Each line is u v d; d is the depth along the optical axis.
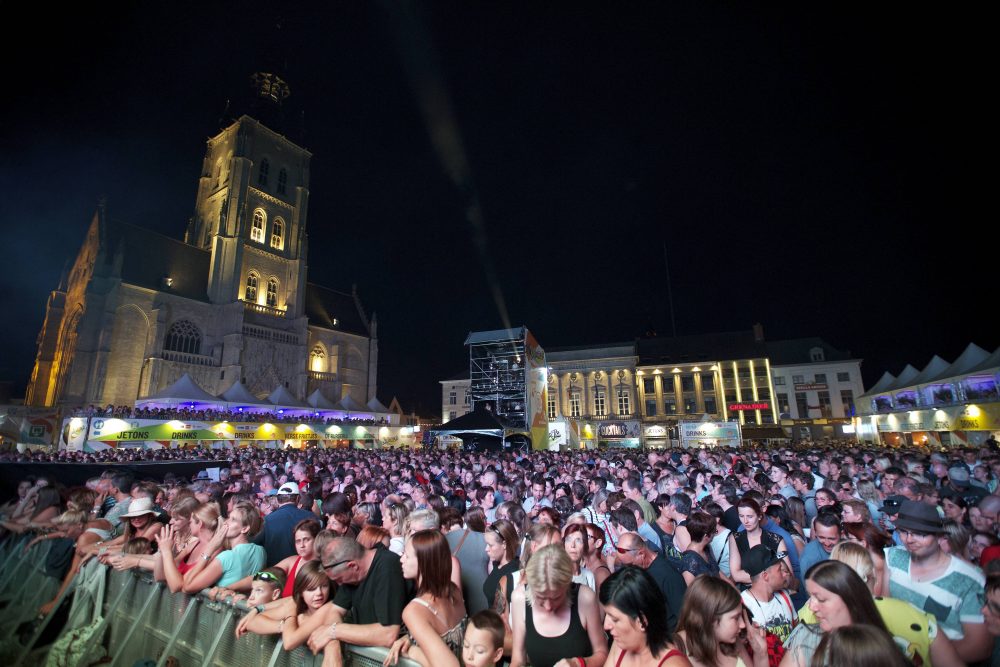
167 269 52.75
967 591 3.68
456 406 72.75
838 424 63.25
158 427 30.81
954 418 30.59
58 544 6.68
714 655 2.93
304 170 66.50
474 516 5.85
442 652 3.08
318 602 3.83
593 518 7.12
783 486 9.62
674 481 8.16
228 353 52.03
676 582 4.40
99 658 5.20
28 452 22.06
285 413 41.69
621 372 69.62
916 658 3.20
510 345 37.91
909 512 4.02
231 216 57.09
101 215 50.09
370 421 49.16
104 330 44.44
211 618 4.41
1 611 6.48
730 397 67.44
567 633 3.27
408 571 3.74
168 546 4.98
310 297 69.88
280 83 68.81
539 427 35.81
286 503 7.01
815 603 3.06
